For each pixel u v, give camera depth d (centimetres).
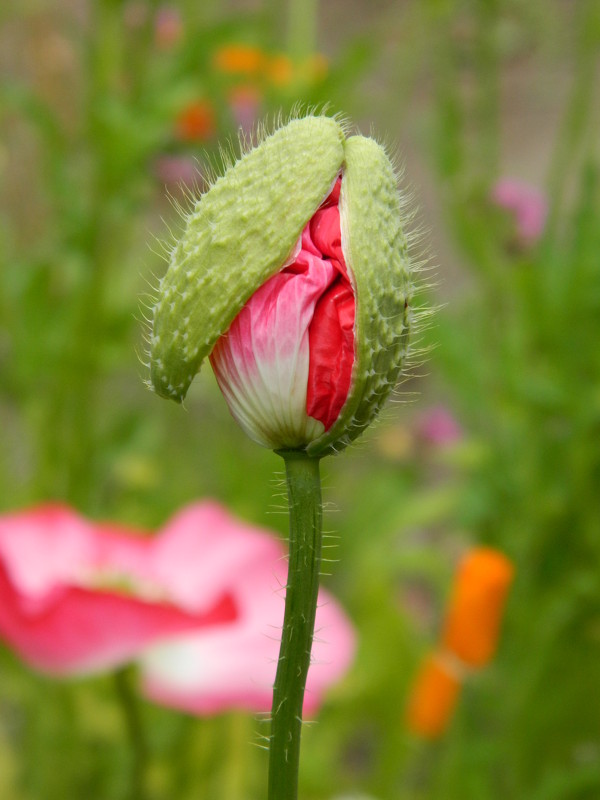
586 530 30
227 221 14
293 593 15
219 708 23
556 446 31
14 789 32
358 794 33
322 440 14
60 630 21
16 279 35
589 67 34
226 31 36
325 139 14
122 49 36
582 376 30
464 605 25
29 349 35
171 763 31
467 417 34
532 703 30
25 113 35
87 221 34
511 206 35
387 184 14
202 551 28
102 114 34
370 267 14
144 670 23
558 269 32
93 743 31
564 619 30
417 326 16
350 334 14
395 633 34
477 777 30
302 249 14
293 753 15
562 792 28
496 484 31
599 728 30
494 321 33
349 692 34
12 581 21
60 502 35
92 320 35
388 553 36
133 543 28
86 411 35
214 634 23
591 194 31
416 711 26
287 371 14
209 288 14
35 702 32
